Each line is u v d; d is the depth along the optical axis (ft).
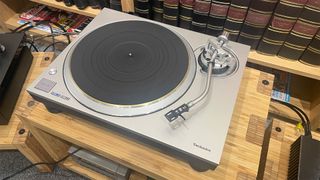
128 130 1.63
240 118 2.06
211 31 2.96
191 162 1.73
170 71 1.79
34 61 3.05
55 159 3.10
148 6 3.00
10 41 2.73
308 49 2.75
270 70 3.80
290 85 3.73
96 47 1.93
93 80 1.75
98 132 2.04
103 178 3.10
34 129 2.37
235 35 2.91
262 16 2.58
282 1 2.40
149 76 1.77
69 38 4.17
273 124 2.46
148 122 1.62
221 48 1.87
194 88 1.76
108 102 1.66
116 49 1.92
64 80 1.80
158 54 1.89
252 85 2.23
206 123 1.62
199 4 2.73
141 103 1.65
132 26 2.10
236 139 1.97
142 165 1.91
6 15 4.49
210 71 1.75
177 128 1.60
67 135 2.03
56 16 4.52
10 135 2.55
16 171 3.43
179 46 1.95
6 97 2.58
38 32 4.41
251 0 2.52
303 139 2.16
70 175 3.40
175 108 1.66
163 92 1.70
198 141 1.56
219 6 2.66
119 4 3.29
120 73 1.78
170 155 1.90
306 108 3.52
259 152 1.91
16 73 2.74
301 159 2.04
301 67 2.89
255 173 1.84
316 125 3.22
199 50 1.99
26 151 2.70
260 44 2.91
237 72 1.87
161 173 1.88
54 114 2.11
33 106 2.17
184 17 2.97
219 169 1.86
